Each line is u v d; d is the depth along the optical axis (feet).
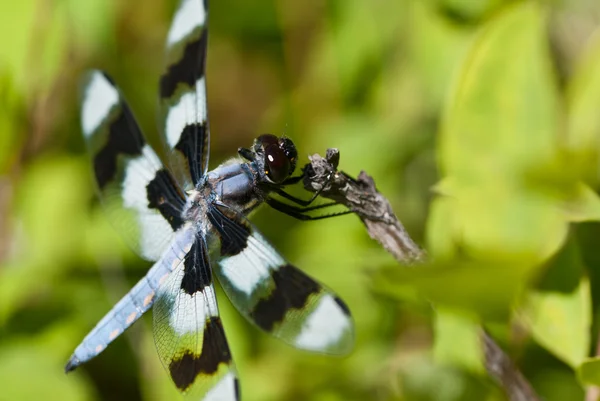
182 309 1.38
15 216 1.54
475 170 1.40
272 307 1.38
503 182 1.39
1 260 1.53
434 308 1.37
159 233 1.41
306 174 1.32
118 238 1.55
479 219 1.38
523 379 1.37
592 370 1.32
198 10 1.39
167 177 1.41
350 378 1.49
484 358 1.38
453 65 1.57
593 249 1.41
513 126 1.40
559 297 1.35
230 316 1.50
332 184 1.32
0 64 1.53
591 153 1.39
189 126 1.39
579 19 1.57
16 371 1.50
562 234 1.34
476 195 1.39
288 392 1.49
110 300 1.54
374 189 1.33
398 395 1.45
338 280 1.51
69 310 1.53
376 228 1.33
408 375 1.45
